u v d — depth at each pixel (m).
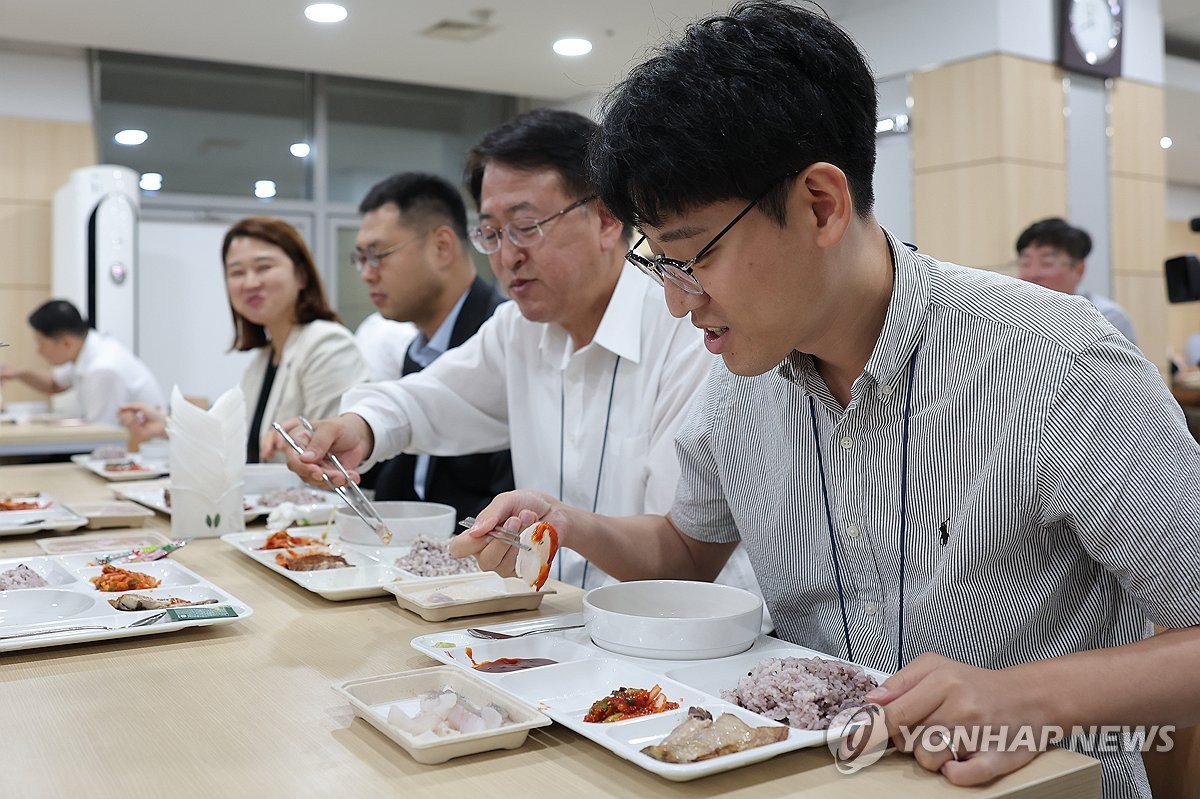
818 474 1.16
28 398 6.02
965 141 5.14
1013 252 5.01
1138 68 5.74
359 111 6.88
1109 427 0.95
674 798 0.75
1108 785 1.02
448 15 5.21
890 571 1.11
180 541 1.78
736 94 0.87
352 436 1.85
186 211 6.37
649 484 1.71
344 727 0.90
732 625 1.10
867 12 5.56
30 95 5.93
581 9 5.10
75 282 5.71
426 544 1.53
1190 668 0.88
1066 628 1.07
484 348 2.07
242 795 0.76
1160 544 0.93
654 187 0.89
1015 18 5.06
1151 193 5.80
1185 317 11.86
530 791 0.76
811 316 0.97
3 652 1.13
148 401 5.14
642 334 1.78
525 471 1.97
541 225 1.72
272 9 5.12
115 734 0.88
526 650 1.12
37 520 1.96
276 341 3.05
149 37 5.57
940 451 1.04
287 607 1.35
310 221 6.76
